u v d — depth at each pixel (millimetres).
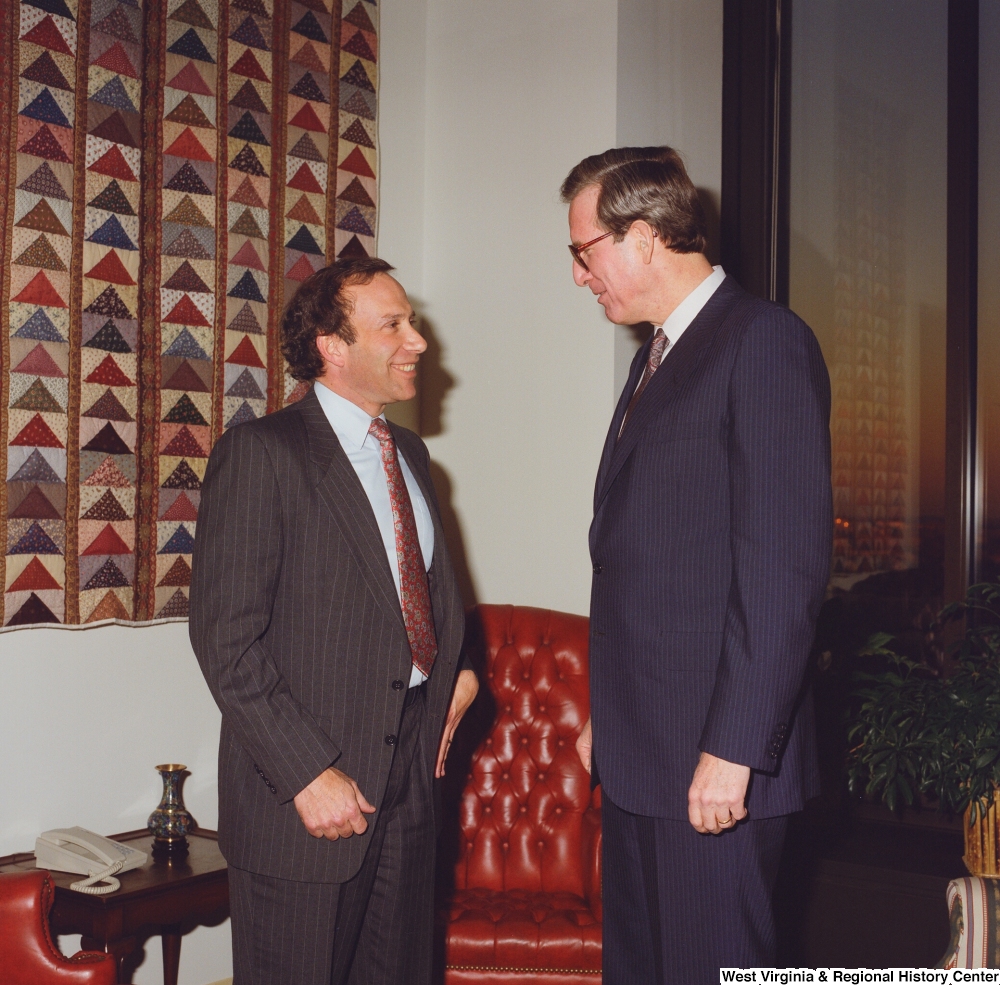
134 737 2719
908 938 2807
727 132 3400
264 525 1823
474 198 3436
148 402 2697
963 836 3031
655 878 1681
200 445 2799
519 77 3342
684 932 1620
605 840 1843
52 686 2551
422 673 2002
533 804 2773
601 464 1920
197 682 2867
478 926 2420
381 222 3395
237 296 2891
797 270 3398
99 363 2578
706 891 1599
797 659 1473
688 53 3344
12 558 2420
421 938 2043
